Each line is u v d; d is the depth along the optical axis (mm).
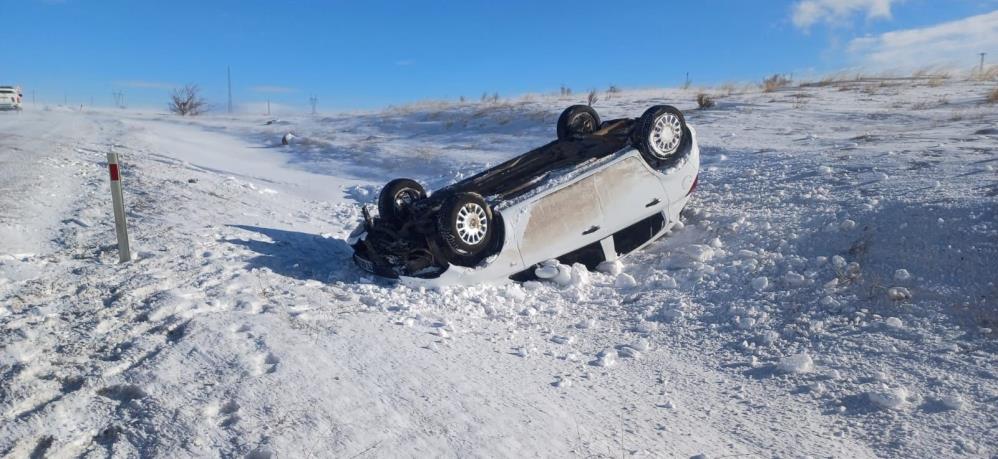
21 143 21188
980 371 4648
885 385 4680
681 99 24266
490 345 5836
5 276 6934
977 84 20562
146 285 6758
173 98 52531
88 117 41906
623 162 8031
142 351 5117
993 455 3768
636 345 5863
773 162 11172
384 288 7297
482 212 7336
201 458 3678
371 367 5000
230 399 4336
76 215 10227
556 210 7652
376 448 3799
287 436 3877
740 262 7238
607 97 27094
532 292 7426
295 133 29484
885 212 7188
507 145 19766
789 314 6039
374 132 27734
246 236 9500
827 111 17203
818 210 8039
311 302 6652
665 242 8594
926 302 5617
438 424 4145
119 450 3787
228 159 22000
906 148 10367
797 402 4668
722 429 4336
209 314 5984
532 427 4199
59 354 5098
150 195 12383
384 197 8641
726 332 6004
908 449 3936
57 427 4016
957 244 6125
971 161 8641
